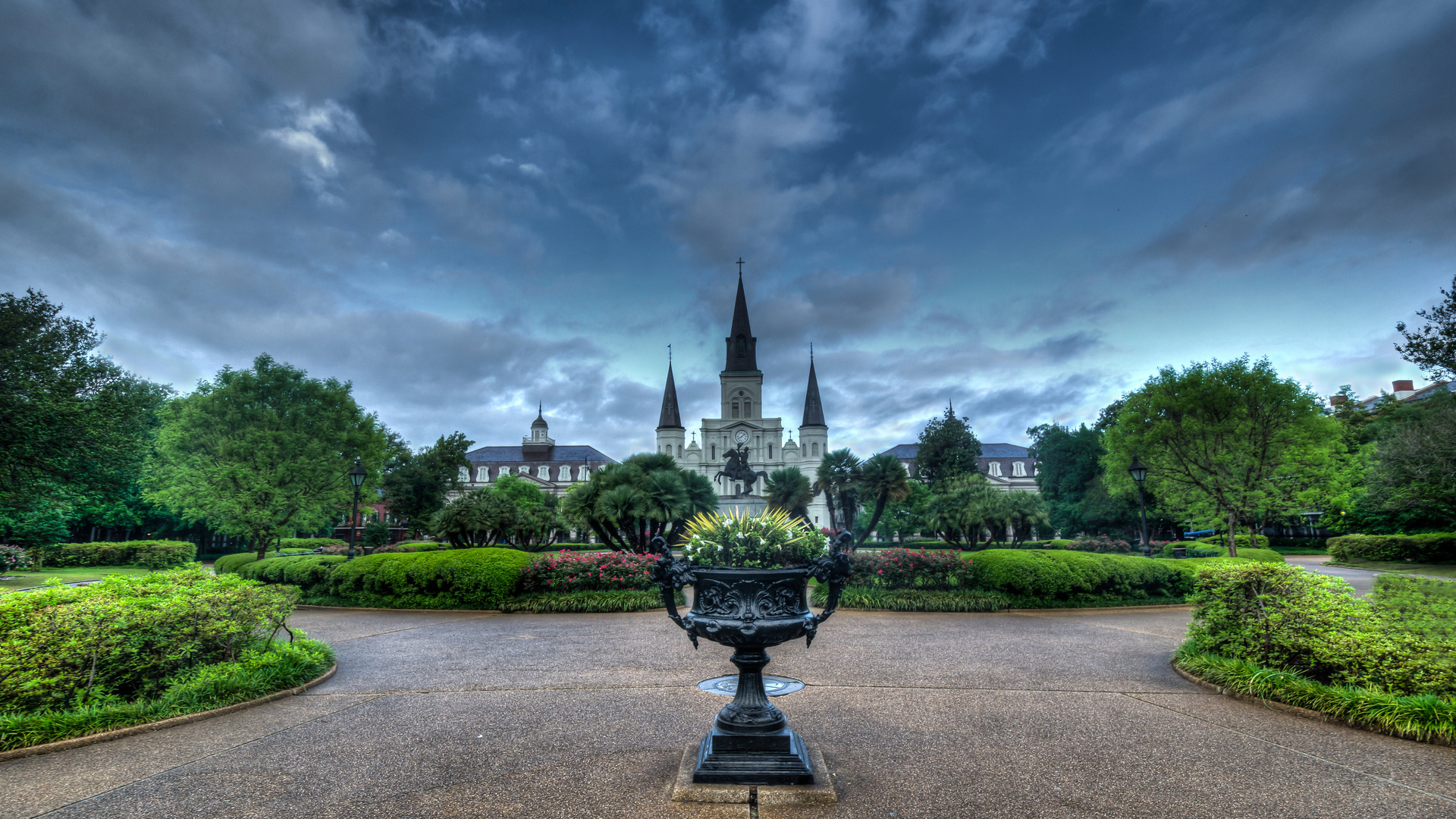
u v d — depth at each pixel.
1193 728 4.87
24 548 27.42
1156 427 23.30
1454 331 20.86
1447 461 20.23
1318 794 3.64
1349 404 38.72
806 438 78.19
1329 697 5.14
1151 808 3.46
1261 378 22.05
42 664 5.03
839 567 4.11
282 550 32.44
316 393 30.39
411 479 40.62
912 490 41.81
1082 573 12.10
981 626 9.97
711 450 80.75
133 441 26.59
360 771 4.03
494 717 5.19
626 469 19.14
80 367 22.34
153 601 5.86
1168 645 8.42
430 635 9.43
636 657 7.71
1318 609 5.99
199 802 3.57
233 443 26.83
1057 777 3.90
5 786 3.81
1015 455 78.69
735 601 3.93
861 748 4.42
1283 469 22.28
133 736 4.74
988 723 5.00
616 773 4.00
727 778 3.67
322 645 7.31
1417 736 4.54
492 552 12.98
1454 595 5.62
